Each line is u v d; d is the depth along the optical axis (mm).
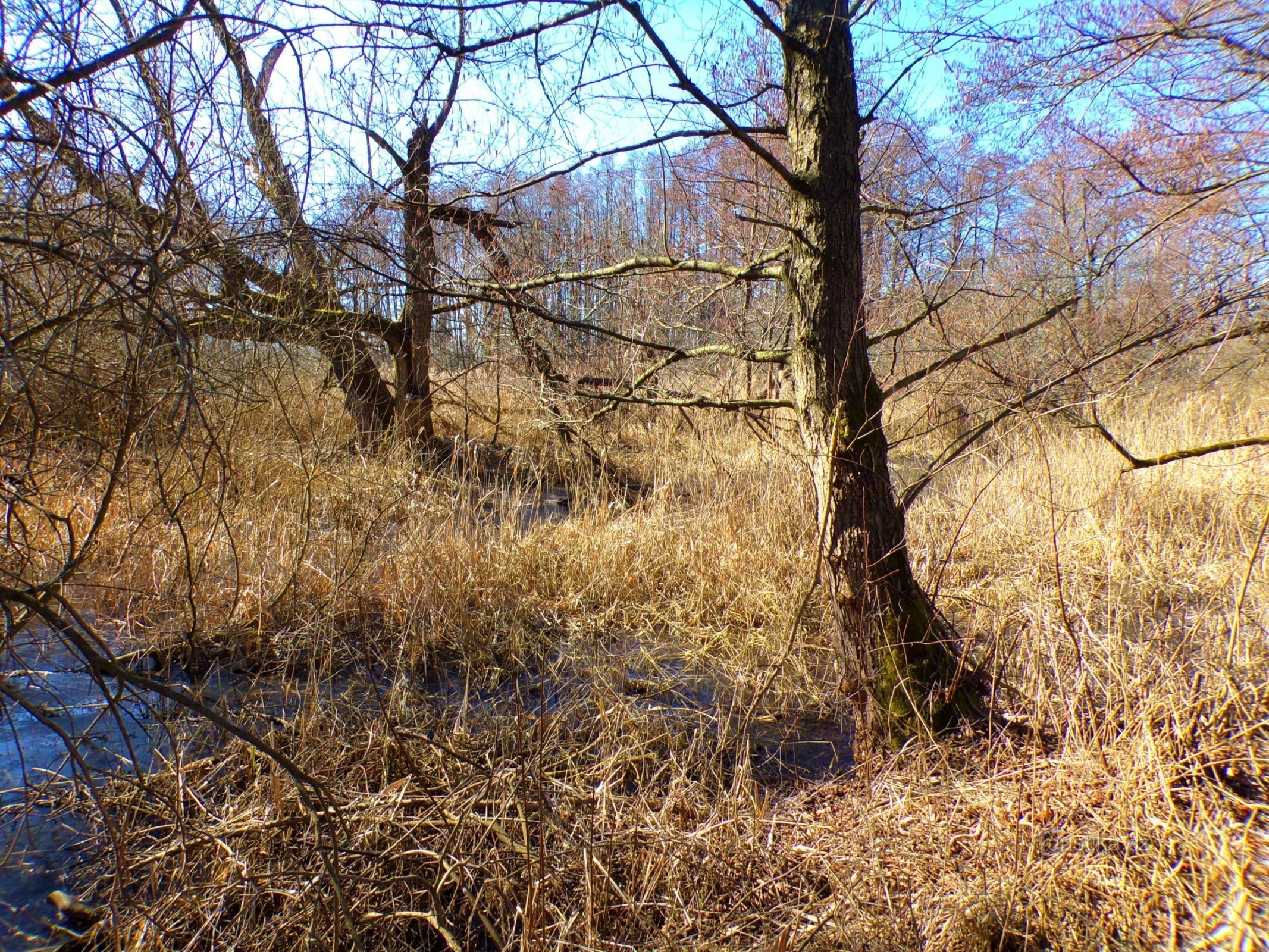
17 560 3584
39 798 3729
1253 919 2473
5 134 2467
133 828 3551
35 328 2660
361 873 3100
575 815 3502
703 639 5738
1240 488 6762
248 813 3498
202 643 5137
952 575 6066
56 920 3064
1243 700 3361
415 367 9430
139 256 2729
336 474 7371
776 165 3291
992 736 3666
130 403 2848
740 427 9648
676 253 6672
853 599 3682
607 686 4762
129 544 5086
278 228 3695
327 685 4969
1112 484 6688
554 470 9586
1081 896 2768
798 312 3666
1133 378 3727
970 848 3084
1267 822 2895
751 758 4246
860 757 3887
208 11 2793
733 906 2986
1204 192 4320
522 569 6512
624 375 6980
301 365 7801
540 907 2773
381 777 3834
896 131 5922
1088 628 3898
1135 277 5168
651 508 7652
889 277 6262
